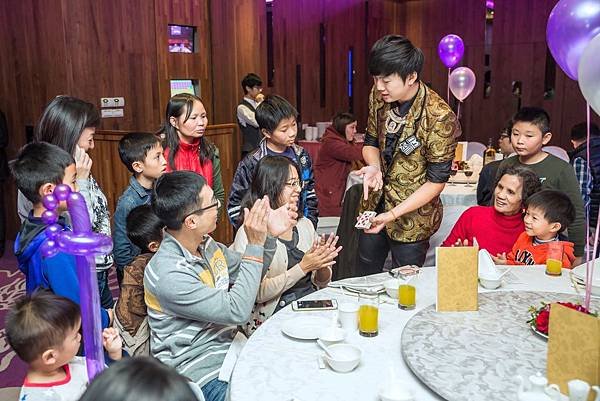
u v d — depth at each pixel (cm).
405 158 254
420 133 246
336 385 135
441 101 245
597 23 191
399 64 229
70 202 135
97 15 495
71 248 129
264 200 177
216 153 330
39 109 505
